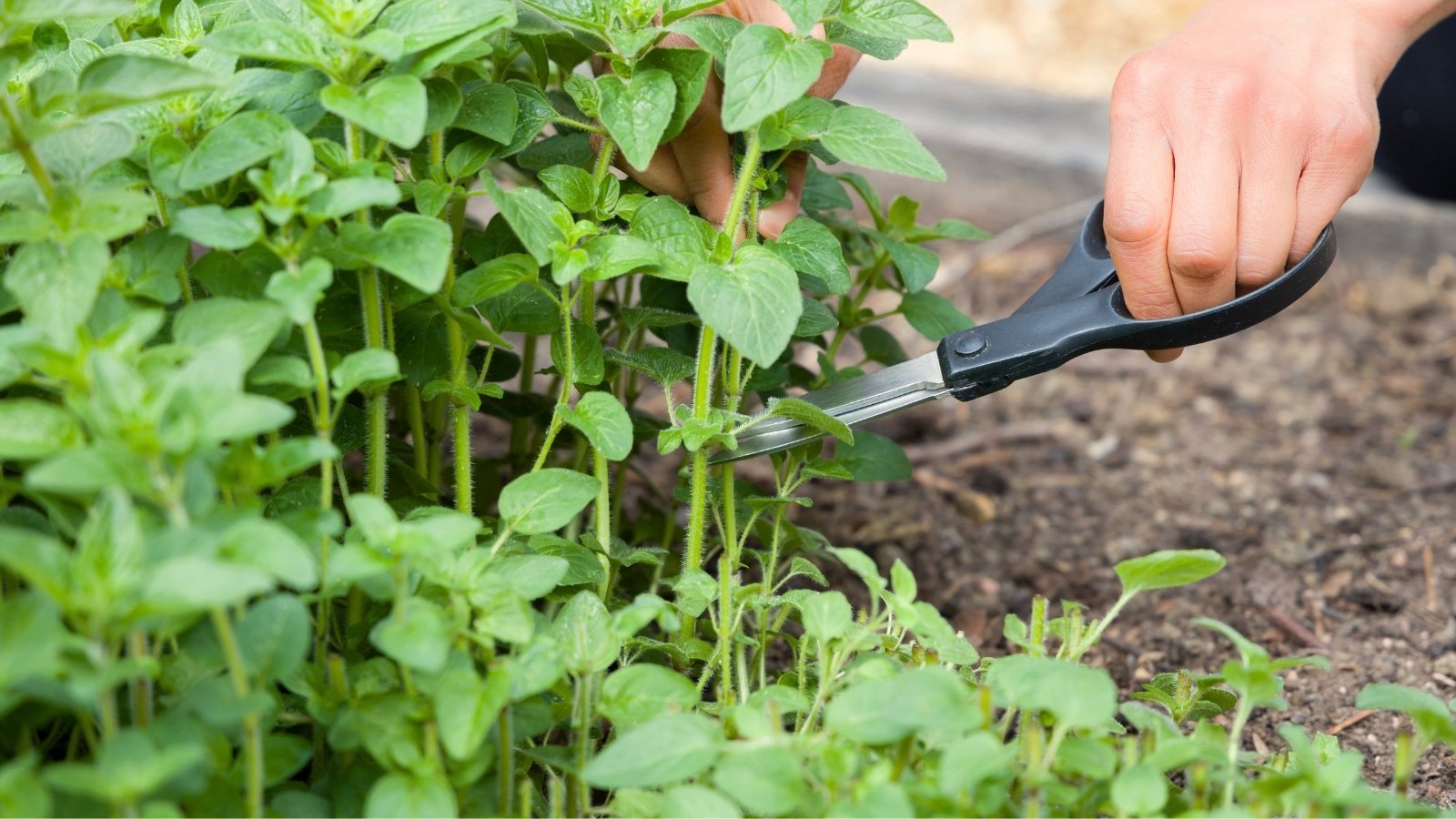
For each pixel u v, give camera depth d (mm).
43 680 1003
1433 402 2959
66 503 1069
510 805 1213
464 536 1109
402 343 1539
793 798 1073
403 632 1061
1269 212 1546
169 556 936
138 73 1086
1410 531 2438
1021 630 1451
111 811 1032
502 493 1360
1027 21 5531
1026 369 1549
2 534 905
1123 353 3266
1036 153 4094
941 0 5684
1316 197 1593
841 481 2617
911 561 2350
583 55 1614
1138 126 1570
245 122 1190
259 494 1389
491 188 1278
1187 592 2256
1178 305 1567
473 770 1149
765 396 1915
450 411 1970
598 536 1575
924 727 1104
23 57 1273
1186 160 1535
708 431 1399
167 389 951
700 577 1460
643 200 1477
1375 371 3113
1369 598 2207
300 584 949
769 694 1291
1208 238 1491
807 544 1761
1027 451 2816
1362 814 1117
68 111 1305
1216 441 2840
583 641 1247
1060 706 1125
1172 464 2752
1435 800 1650
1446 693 1937
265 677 1059
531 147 1645
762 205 1550
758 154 1359
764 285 1284
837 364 3121
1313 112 1579
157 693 1228
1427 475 2650
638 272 1409
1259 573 2311
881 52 1450
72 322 1042
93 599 900
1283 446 2811
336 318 1436
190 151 1249
